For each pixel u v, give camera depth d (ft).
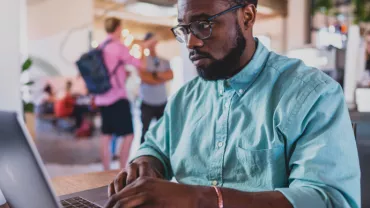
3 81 9.57
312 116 2.49
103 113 11.05
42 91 23.52
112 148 14.02
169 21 30.68
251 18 2.83
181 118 3.43
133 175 2.79
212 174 2.97
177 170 3.26
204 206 2.06
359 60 6.13
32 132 16.20
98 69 10.53
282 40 22.03
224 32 2.67
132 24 31.73
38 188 1.68
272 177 2.63
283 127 2.59
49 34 23.43
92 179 3.72
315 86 2.58
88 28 24.11
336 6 16.85
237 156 2.83
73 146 17.87
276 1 21.53
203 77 2.90
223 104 3.04
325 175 2.27
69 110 22.35
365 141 3.99
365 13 15.20
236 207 2.08
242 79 2.92
